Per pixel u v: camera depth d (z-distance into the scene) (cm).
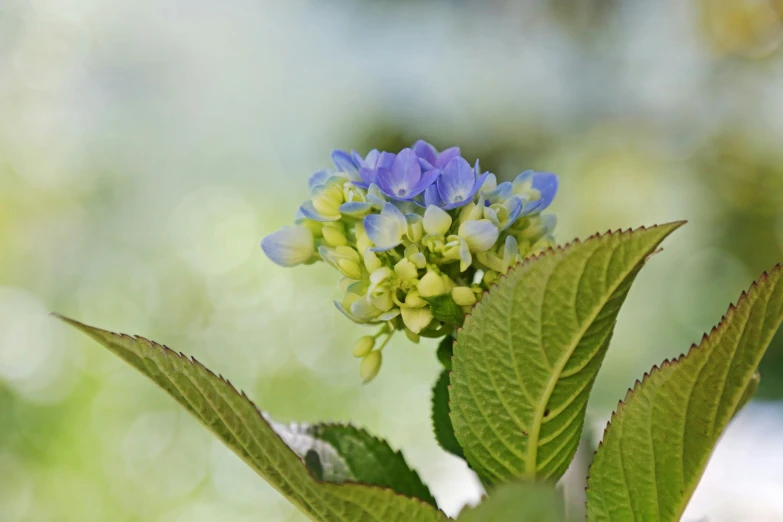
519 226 59
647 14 297
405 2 327
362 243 59
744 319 55
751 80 276
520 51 312
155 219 300
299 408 221
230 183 327
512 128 298
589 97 299
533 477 58
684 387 56
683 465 56
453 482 178
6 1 315
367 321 59
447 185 58
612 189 277
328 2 340
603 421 119
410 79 317
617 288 55
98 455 194
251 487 195
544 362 56
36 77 317
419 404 221
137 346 55
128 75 339
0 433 191
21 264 269
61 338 228
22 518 177
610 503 57
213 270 263
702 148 275
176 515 186
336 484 55
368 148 312
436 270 58
